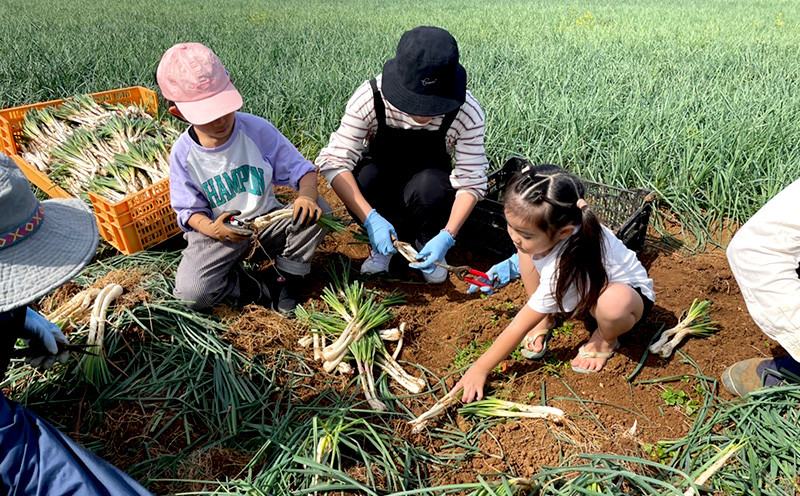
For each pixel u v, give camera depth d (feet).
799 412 7.74
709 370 8.79
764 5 58.95
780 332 7.40
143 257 10.64
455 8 55.77
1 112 13.88
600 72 22.03
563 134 15.24
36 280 4.97
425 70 8.46
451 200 10.58
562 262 7.48
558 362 8.95
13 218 4.88
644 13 49.83
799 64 23.84
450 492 7.00
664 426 7.89
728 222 12.53
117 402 7.86
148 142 12.64
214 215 9.74
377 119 9.91
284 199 13.34
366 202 10.03
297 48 27.50
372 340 8.96
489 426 7.93
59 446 5.51
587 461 7.25
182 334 8.82
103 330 8.30
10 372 8.05
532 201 7.00
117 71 22.16
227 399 7.91
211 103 8.06
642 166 13.87
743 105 16.79
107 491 5.56
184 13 44.27
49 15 40.78
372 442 7.32
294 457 6.88
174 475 7.01
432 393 8.46
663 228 12.62
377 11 50.78
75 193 11.76
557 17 46.32
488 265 11.55
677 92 18.94
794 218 6.87
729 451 6.88
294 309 9.93
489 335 9.49
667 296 10.32
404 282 10.87
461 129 9.86
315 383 8.52
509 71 22.58
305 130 16.87
